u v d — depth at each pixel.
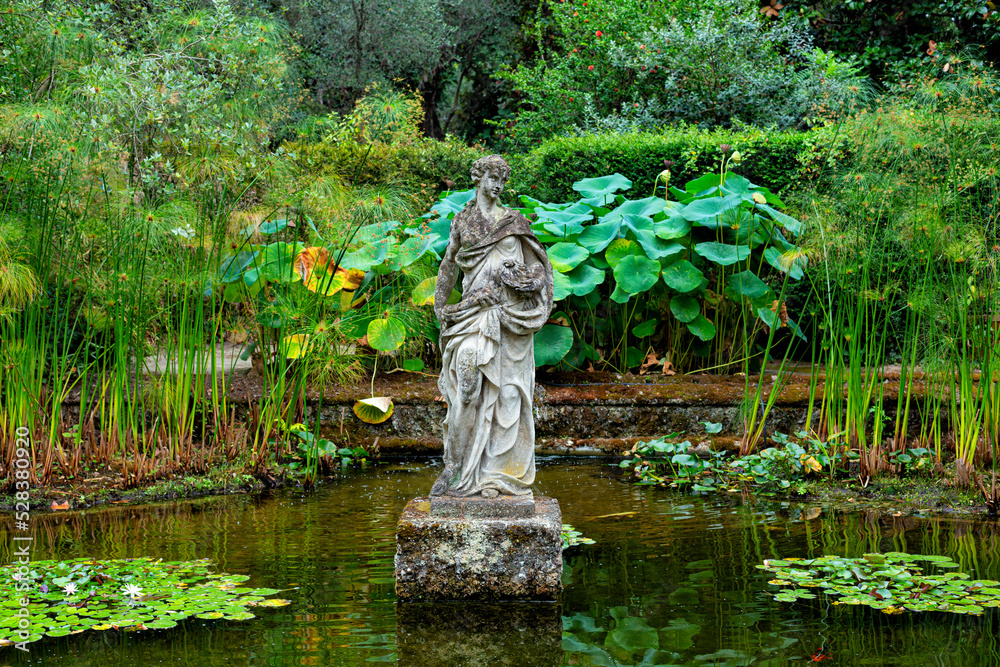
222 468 6.18
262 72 7.20
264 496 5.77
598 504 5.53
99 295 5.95
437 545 3.78
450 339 3.96
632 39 12.52
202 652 3.22
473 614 3.61
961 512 5.18
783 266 6.85
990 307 5.55
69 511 5.34
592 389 7.45
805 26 12.30
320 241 6.82
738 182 8.04
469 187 10.31
